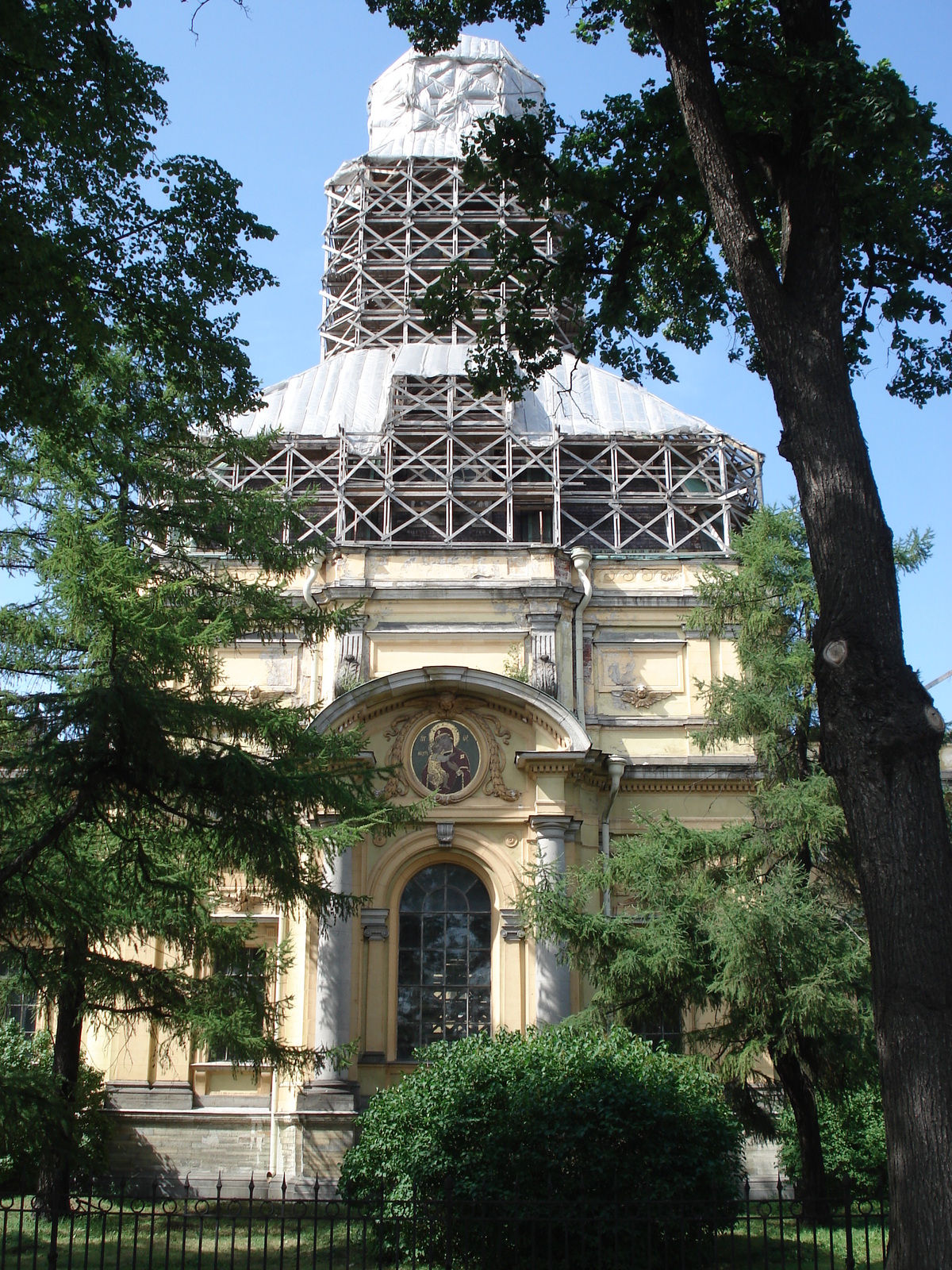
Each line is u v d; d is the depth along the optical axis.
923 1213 10.96
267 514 22.97
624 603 32.62
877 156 14.92
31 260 14.20
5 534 20.61
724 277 19.12
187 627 19.91
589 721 31.75
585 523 36.03
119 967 20.98
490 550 32.31
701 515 36.06
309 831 21.45
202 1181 26.17
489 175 18.17
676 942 22.30
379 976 29.11
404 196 46.50
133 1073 28.53
